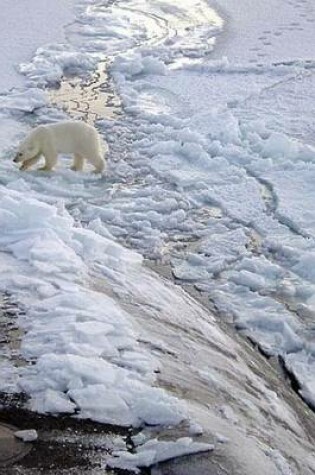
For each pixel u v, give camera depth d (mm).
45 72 12953
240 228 8344
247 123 11016
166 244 7996
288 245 7938
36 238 6855
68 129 9211
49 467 4297
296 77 13266
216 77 13273
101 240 7316
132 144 10367
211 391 5281
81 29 15945
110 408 4723
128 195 8945
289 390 5930
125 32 15938
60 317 5633
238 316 6781
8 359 5180
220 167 9766
